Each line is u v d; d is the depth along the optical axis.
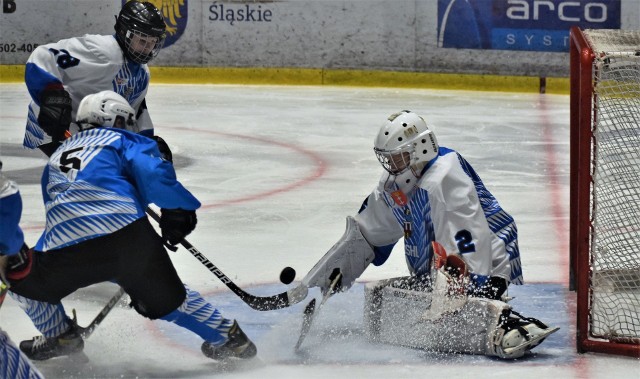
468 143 17.28
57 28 23.16
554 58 22.66
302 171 15.00
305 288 7.64
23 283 6.73
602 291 8.41
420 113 20.20
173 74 23.62
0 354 5.13
